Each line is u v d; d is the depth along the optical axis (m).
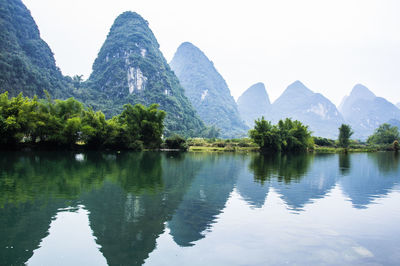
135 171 26.31
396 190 19.05
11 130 43.16
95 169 26.81
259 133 73.06
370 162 44.97
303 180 23.09
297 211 13.30
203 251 8.66
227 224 11.22
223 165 35.22
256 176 24.97
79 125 52.62
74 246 8.88
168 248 8.83
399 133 132.75
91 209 12.91
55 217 11.69
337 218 12.30
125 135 60.06
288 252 8.72
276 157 55.44
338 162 44.19
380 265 7.95
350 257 8.42
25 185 18.11
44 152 47.09
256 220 11.79
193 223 11.26
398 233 10.51
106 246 8.91
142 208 13.30
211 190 17.95
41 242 9.16
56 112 53.12
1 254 8.27
